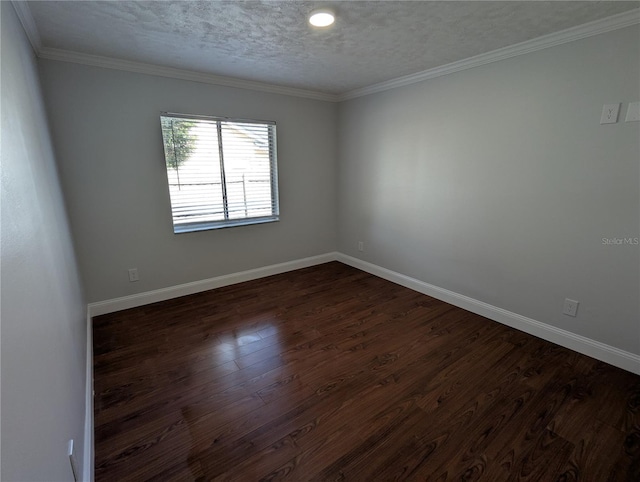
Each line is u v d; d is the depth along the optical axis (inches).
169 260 124.2
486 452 59.0
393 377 80.0
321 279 149.3
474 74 101.6
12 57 49.3
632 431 63.1
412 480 53.9
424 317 111.8
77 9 67.0
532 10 68.9
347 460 57.5
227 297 128.3
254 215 144.4
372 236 153.2
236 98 127.3
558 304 92.3
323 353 90.4
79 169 101.1
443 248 122.0
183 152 120.3
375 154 142.9
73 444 44.0
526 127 91.7
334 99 155.0
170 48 90.4
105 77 100.7
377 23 74.8
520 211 96.9
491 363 85.3
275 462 57.1
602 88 76.6
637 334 79.0
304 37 82.9
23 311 29.7
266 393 74.5
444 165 116.0
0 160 29.2
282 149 145.0
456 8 68.0
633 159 74.4
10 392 23.1
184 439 61.8
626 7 67.7
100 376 80.1
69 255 80.9
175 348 92.5
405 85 123.6
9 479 21.2
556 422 65.5
